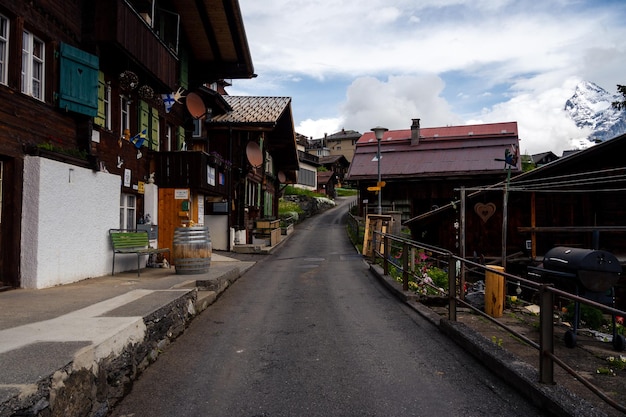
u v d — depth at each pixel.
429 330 7.35
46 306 6.25
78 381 3.65
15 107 8.06
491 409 4.30
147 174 14.52
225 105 23.91
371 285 12.01
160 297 6.96
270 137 31.58
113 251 10.95
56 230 8.68
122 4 10.75
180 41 17.92
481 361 5.66
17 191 8.09
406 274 10.27
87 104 10.13
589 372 5.54
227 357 5.91
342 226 36.25
